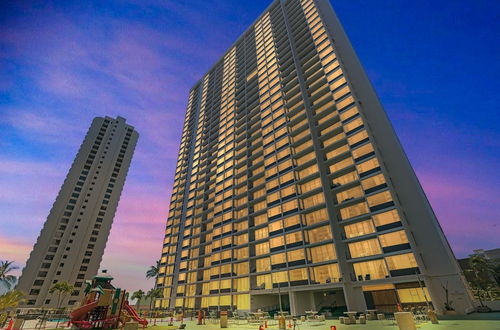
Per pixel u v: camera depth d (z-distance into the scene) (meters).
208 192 70.94
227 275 51.41
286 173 50.00
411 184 34.78
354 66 50.78
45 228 88.94
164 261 73.25
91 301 27.03
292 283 39.75
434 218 36.72
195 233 68.00
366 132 40.47
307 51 62.38
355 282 33.38
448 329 16.47
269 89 66.81
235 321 34.16
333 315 34.59
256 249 49.56
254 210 54.94
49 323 35.84
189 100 116.00
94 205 101.06
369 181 37.25
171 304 62.09
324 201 41.56
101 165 110.56
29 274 80.25
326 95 52.03
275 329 22.19
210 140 84.88
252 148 62.88
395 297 30.84
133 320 25.97
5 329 24.61
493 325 16.91
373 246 34.06
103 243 97.00
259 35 85.31
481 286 44.94
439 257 29.39
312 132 48.66
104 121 122.38
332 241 37.44
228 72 93.44
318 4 67.00
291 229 43.78
